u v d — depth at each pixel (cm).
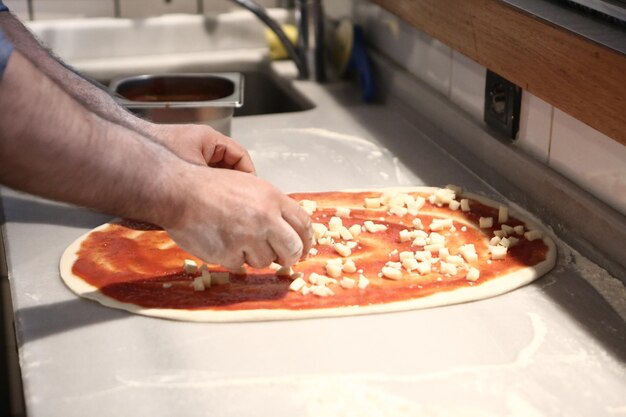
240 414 80
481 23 126
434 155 145
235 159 118
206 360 88
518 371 86
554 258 107
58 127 83
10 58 79
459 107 147
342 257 109
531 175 123
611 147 106
